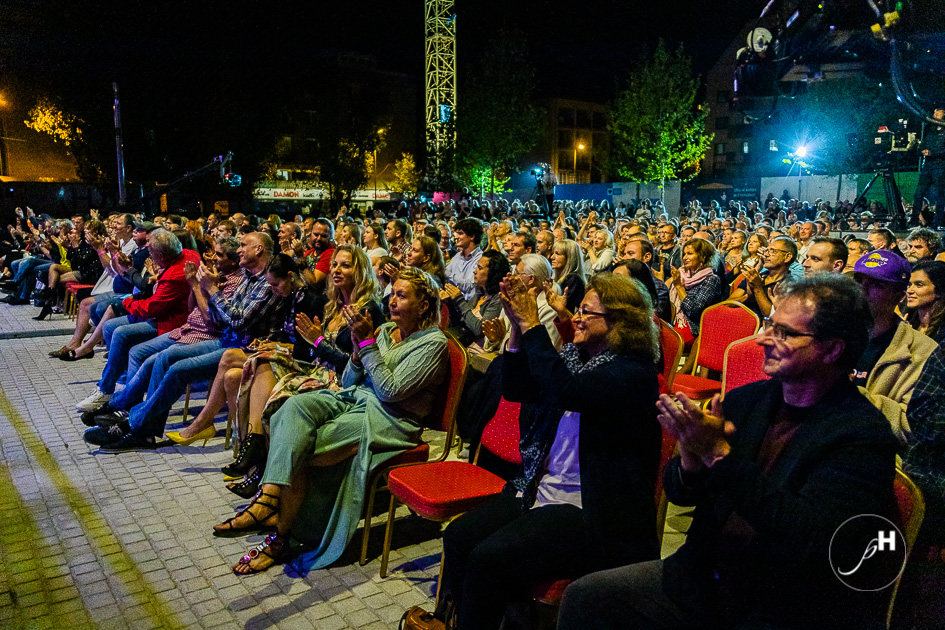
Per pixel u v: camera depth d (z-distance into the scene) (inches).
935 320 129.0
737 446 77.2
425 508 121.0
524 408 113.7
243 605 124.5
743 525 74.3
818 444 70.7
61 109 1063.0
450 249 384.5
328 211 1601.9
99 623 118.4
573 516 98.2
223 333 204.4
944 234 329.1
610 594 81.1
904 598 92.4
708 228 593.3
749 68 553.9
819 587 68.7
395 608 123.9
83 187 1155.9
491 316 207.3
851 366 72.1
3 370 299.6
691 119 1523.1
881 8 399.2
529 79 1499.8
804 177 1166.3
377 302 178.7
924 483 96.0
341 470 144.6
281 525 138.3
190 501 169.6
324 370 171.5
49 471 188.1
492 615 97.5
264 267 192.2
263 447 156.0
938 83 396.8
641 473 93.8
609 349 98.7
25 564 138.9
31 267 485.1
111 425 206.2
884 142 644.7
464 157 1489.9
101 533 152.6
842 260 163.6
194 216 1065.5
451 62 1744.6
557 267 220.8
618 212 973.2
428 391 143.9
